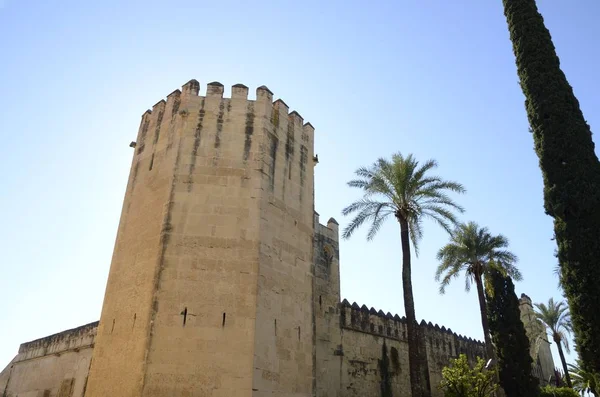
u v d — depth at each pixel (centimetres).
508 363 3244
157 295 1466
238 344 1427
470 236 3275
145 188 1773
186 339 1413
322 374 2658
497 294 3462
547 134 1845
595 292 1555
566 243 1672
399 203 2353
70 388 2652
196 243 1559
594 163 1744
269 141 1816
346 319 3006
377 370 3044
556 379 4862
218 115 1794
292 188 1873
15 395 3231
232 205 1639
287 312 1631
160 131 1870
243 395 1363
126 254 1698
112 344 1545
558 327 4550
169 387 1347
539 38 2053
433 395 3522
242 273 1537
